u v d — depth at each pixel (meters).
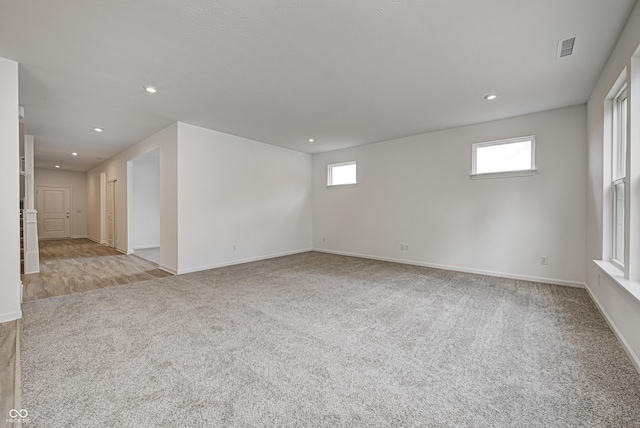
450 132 4.77
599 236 2.96
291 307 2.98
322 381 1.72
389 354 2.04
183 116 4.17
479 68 2.76
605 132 2.78
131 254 6.45
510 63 2.67
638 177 2.06
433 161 4.96
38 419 1.38
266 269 4.85
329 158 6.65
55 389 1.61
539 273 3.97
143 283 3.92
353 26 2.12
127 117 4.21
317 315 2.76
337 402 1.53
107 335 2.30
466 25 2.11
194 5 1.88
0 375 1.74
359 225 6.07
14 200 2.59
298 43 2.34
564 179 3.79
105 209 8.16
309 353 2.05
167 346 2.13
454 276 4.32
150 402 1.52
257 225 5.73
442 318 2.70
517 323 2.58
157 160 7.65
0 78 2.51
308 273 4.55
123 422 1.37
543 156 3.93
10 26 2.08
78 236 9.80
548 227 3.91
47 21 2.03
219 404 1.51
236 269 4.85
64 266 5.11
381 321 2.62
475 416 1.43
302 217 6.77
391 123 4.49
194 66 2.71
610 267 2.56
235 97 3.46
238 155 5.36
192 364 1.89
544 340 2.25
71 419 1.39
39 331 2.36
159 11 1.94
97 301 3.15
